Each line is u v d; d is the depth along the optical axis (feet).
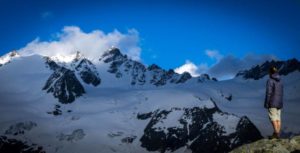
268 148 95.81
